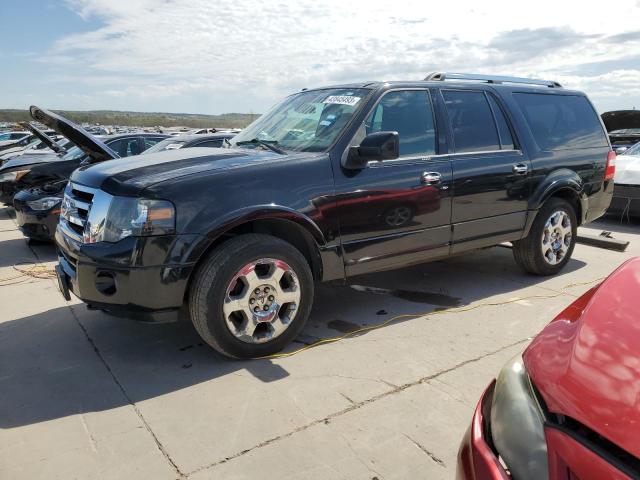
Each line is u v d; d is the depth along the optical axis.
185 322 4.26
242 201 3.35
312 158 3.73
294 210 3.54
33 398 3.11
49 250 7.31
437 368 3.42
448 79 4.80
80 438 2.71
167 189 3.21
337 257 3.83
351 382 3.24
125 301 3.21
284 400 3.04
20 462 2.53
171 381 3.29
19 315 4.55
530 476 1.48
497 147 4.82
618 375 1.49
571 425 1.47
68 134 4.71
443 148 4.42
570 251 5.60
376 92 4.13
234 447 2.62
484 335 3.96
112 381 3.31
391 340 3.87
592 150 5.63
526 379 1.72
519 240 5.25
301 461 2.51
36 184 7.66
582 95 5.79
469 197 4.54
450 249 4.53
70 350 3.78
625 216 8.93
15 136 27.34
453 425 2.79
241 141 4.52
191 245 3.20
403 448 2.61
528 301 4.71
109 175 3.44
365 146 3.68
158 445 2.64
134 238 3.15
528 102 5.21
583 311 1.83
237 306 3.39
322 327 4.15
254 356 3.54
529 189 5.01
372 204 3.92
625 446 1.32
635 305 1.73
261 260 3.43
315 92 4.61
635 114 12.97
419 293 4.97
